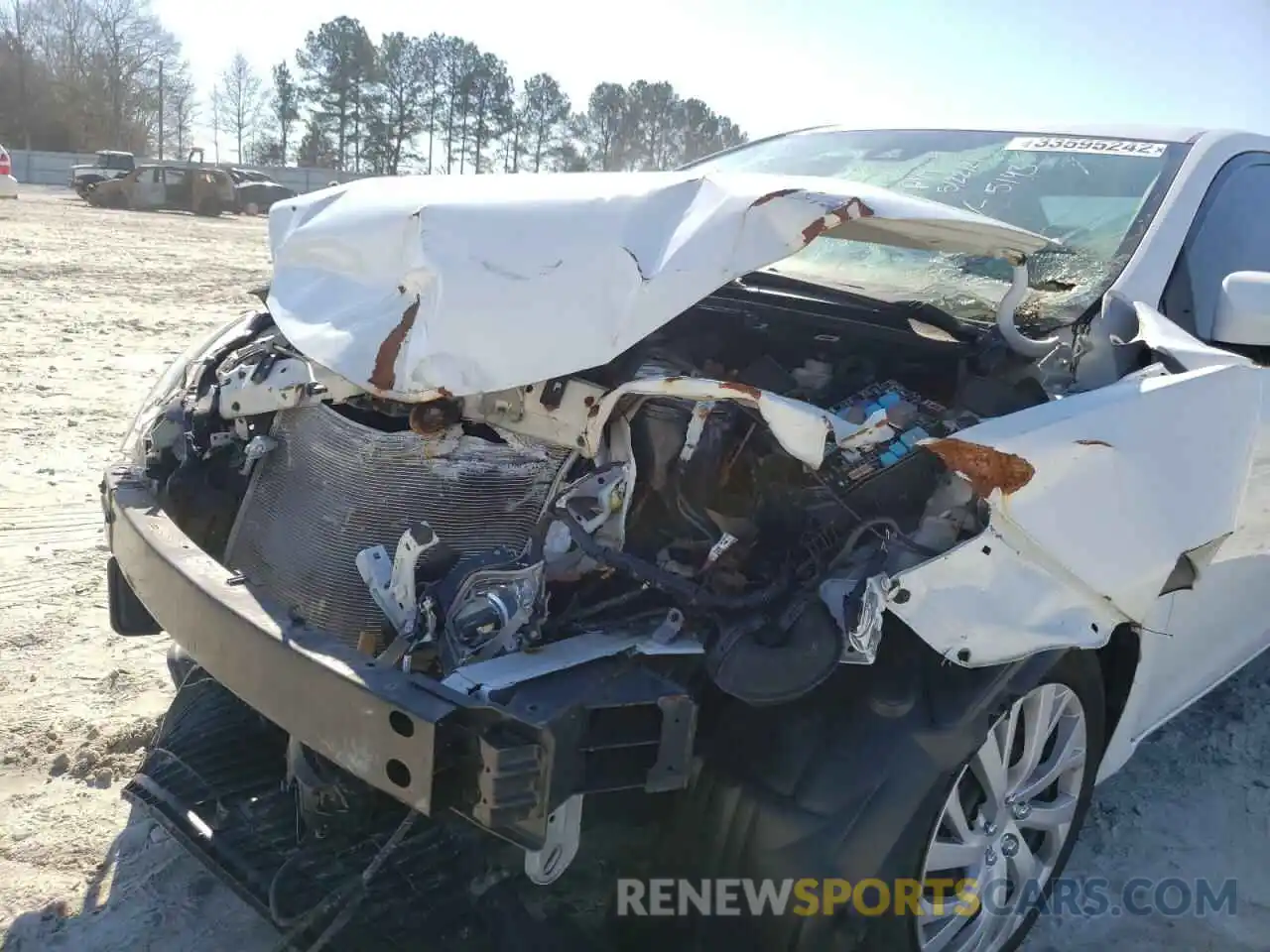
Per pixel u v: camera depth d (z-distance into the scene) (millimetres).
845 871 2117
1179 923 2900
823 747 2148
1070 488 2240
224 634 2238
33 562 4648
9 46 66875
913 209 2303
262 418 2848
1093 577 2305
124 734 3355
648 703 1947
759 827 2135
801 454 2141
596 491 2309
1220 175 3348
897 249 3289
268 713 2135
